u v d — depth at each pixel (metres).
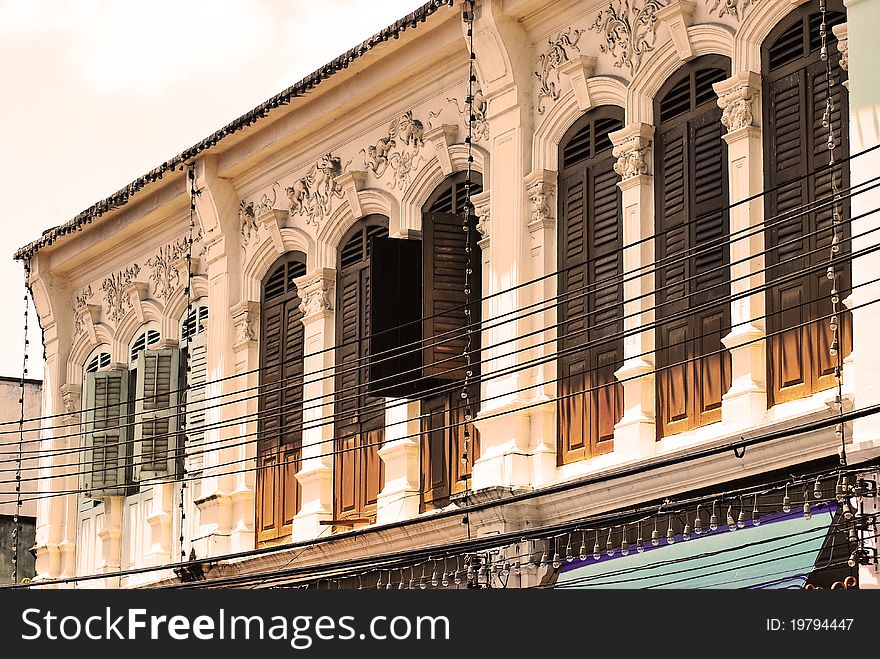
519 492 17.09
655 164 16.89
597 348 17.22
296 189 21.53
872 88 14.42
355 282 20.53
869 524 13.31
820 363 15.03
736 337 15.56
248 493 21.72
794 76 15.61
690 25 16.61
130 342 24.95
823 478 13.23
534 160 18.09
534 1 17.97
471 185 19.11
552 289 17.77
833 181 14.30
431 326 18.41
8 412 32.31
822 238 15.17
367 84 20.16
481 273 18.67
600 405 17.08
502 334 18.06
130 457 24.42
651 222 16.88
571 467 17.16
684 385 16.23
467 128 19.14
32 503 31.97
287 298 21.69
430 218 18.66
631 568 15.81
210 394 22.48
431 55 19.28
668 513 13.85
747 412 15.40
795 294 15.34
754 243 15.73
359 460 20.11
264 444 21.69
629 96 17.08
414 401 19.38
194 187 22.59
